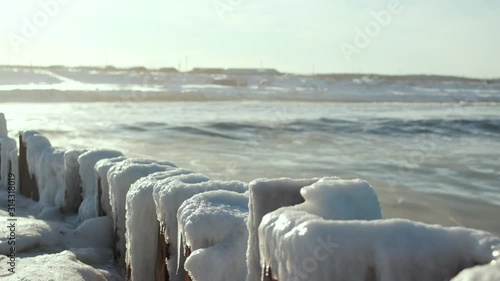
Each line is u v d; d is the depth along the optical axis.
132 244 4.54
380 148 18.34
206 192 3.72
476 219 8.60
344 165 14.33
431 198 10.16
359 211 2.30
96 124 25.95
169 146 17.89
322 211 2.26
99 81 97.56
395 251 1.81
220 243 3.22
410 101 59.59
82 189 7.13
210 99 59.00
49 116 31.47
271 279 2.08
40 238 5.58
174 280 3.82
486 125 26.45
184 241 3.44
